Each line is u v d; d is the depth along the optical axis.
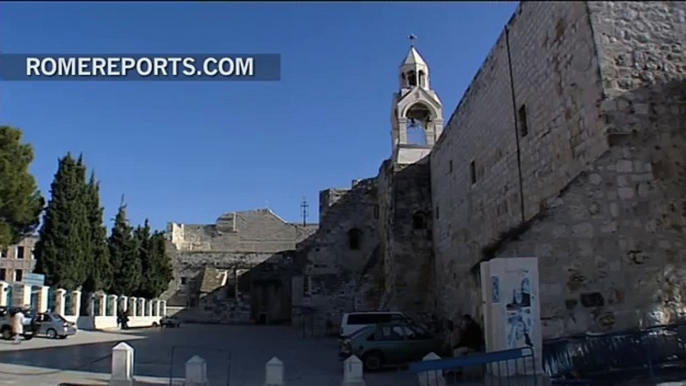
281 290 60.84
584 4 13.62
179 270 64.00
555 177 15.32
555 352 11.48
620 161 12.73
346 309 38.44
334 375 18.03
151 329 47.19
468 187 24.08
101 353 23.77
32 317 31.59
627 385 11.00
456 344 16.97
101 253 44.19
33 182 31.84
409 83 36.09
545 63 15.98
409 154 33.06
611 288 12.30
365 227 42.78
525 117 17.59
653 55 13.23
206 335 38.81
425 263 31.48
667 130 12.91
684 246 12.51
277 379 12.96
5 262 72.19
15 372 17.33
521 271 11.86
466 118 24.50
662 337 11.59
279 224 76.12
